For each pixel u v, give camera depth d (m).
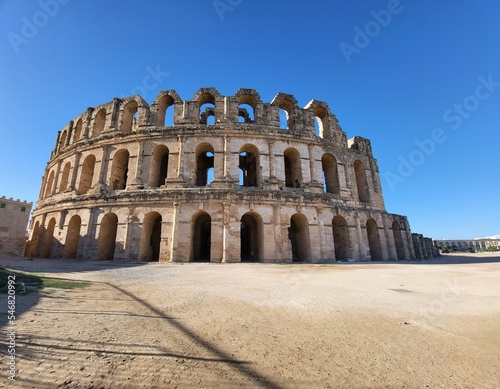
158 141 40.47
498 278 18.77
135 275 20.59
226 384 5.18
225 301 11.89
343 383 5.25
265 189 37.81
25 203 41.78
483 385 5.20
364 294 13.49
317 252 37.22
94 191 39.75
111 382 5.18
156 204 36.31
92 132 45.19
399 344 7.18
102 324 8.45
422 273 22.14
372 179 48.31
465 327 8.48
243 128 40.75
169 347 6.81
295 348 6.89
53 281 15.62
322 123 49.59
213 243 34.47
